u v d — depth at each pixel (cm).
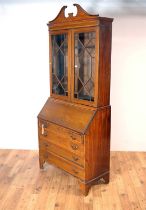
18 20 321
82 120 242
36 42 326
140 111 337
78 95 256
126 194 250
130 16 308
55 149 274
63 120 259
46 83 338
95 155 248
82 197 245
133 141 349
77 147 243
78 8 234
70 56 253
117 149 354
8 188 260
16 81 341
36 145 362
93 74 237
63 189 259
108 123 255
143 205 232
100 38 224
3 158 332
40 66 334
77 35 244
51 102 291
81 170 245
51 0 307
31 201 238
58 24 260
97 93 235
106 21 226
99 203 236
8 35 327
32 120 353
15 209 227
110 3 306
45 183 271
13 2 313
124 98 333
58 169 303
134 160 325
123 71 324
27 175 288
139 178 281
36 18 319
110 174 289
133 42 315
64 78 271
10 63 336
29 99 346
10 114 353
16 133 360
